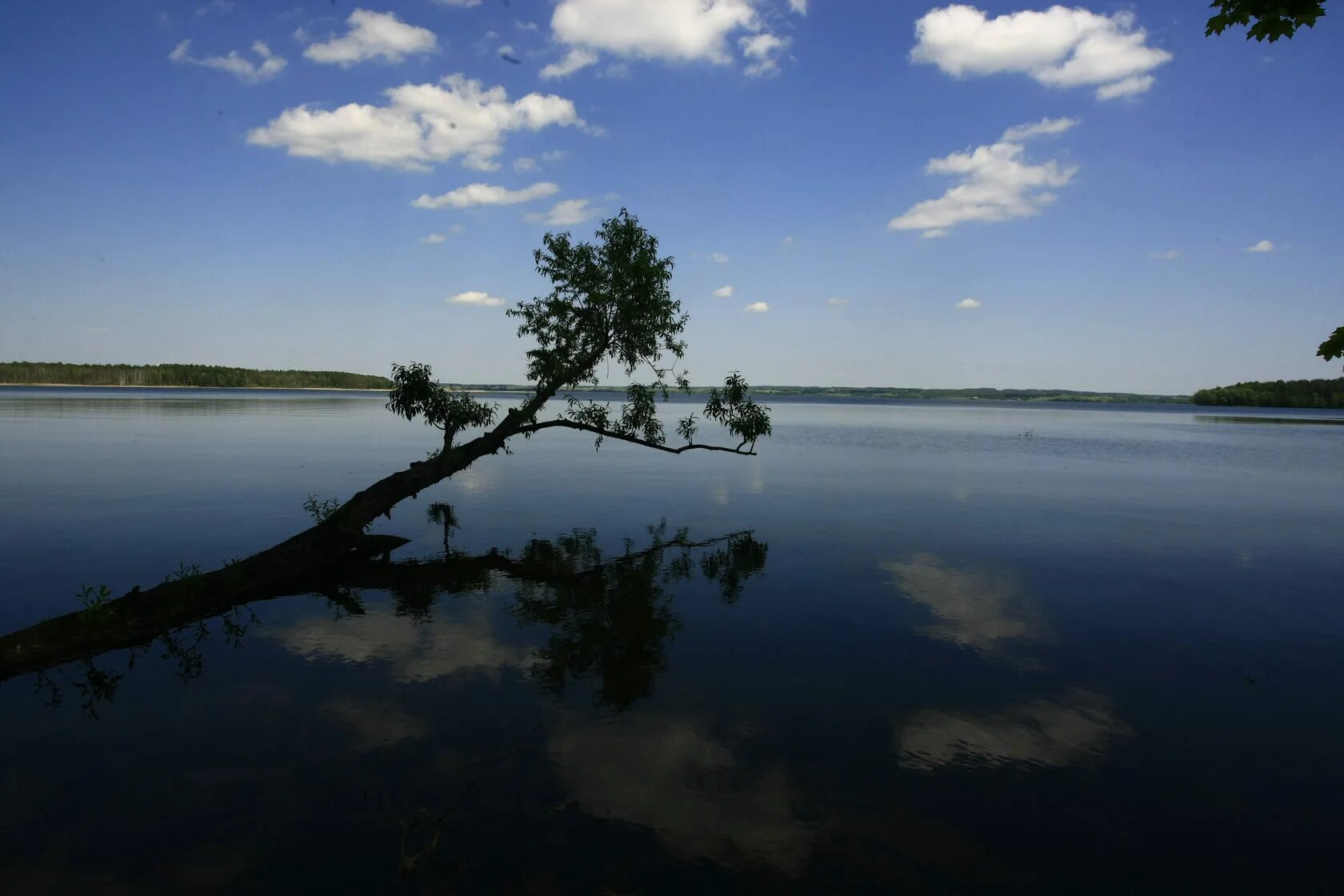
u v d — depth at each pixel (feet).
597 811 24.18
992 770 27.27
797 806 24.70
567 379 71.46
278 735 29.37
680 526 74.38
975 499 92.89
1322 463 148.66
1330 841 23.27
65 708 31.96
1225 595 50.62
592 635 41.81
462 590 51.52
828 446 177.37
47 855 21.79
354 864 21.40
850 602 48.57
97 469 106.32
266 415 254.68
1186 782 26.66
